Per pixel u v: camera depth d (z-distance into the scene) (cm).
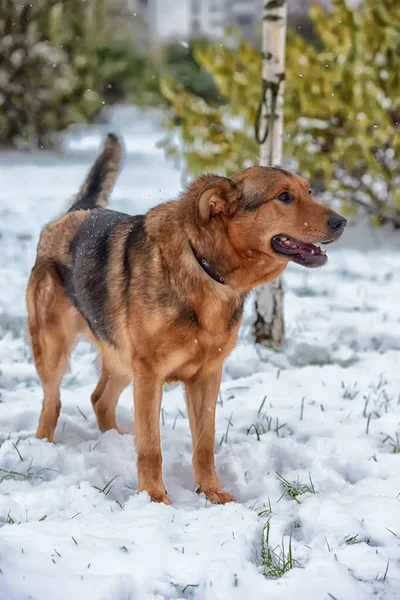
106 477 481
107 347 507
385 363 732
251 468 503
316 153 1223
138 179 1792
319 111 1205
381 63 1220
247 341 800
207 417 479
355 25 1219
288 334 832
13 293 962
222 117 1258
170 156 1338
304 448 520
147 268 457
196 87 2683
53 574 339
